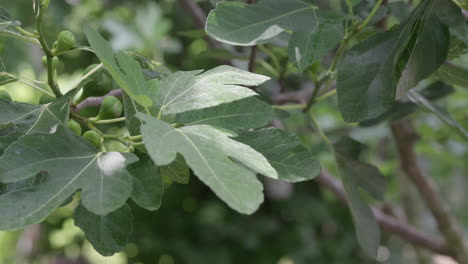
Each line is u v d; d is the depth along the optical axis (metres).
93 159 1.01
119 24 2.41
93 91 1.22
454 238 1.98
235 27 1.13
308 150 1.10
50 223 3.83
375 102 1.18
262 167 0.98
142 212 4.14
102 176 0.98
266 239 4.34
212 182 0.92
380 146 3.08
